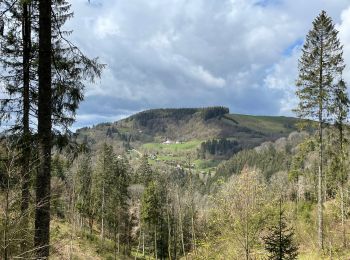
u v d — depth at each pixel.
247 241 15.81
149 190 57.59
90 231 54.56
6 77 11.24
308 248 23.36
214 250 18.67
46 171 7.46
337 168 27.22
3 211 7.15
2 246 6.84
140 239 68.31
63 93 8.70
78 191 48.59
